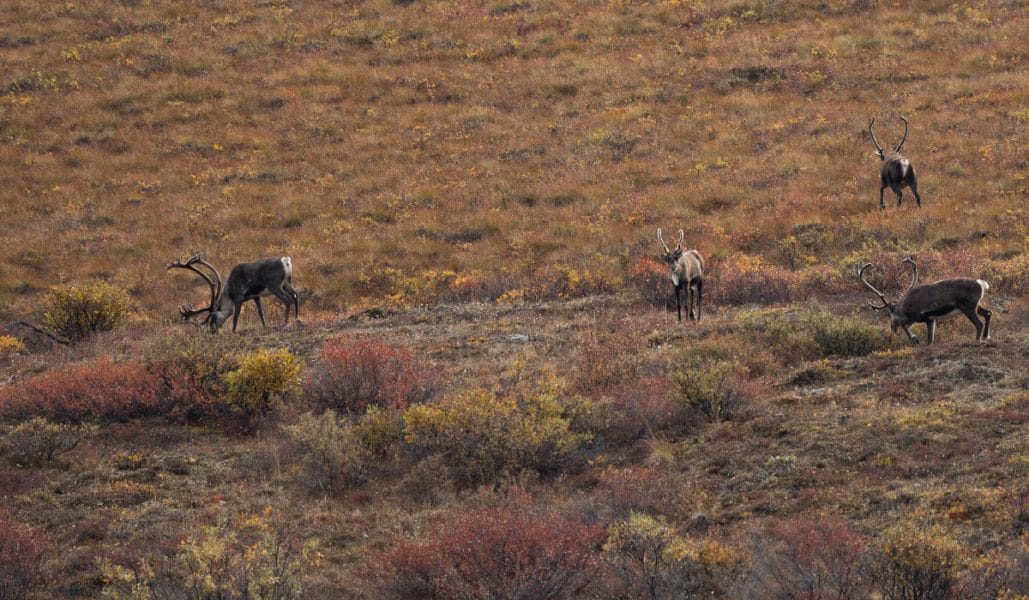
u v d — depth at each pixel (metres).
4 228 37.88
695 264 23.95
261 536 12.49
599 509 13.29
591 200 36.72
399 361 20.03
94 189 40.72
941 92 41.75
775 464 14.38
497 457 15.48
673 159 39.25
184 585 11.12
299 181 40.59
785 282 26.28
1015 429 14.35
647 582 10.97
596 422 16.55
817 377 18.27
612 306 26.61
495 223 35.59
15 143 44.09
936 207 32.22
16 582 12.08
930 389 16.67
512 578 11.10
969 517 12.07
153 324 28.95
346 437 16.14
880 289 25.45
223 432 18.44
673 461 15.08
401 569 11.77
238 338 21.62
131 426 18.44
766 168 37.41
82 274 34.38
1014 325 20.67
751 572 11.02
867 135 38.88
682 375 17.14
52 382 19.53
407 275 32.59
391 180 39.97
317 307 30.78
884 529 11.77
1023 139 36.69
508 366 20.94
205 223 37.53
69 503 14.94
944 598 10.04
